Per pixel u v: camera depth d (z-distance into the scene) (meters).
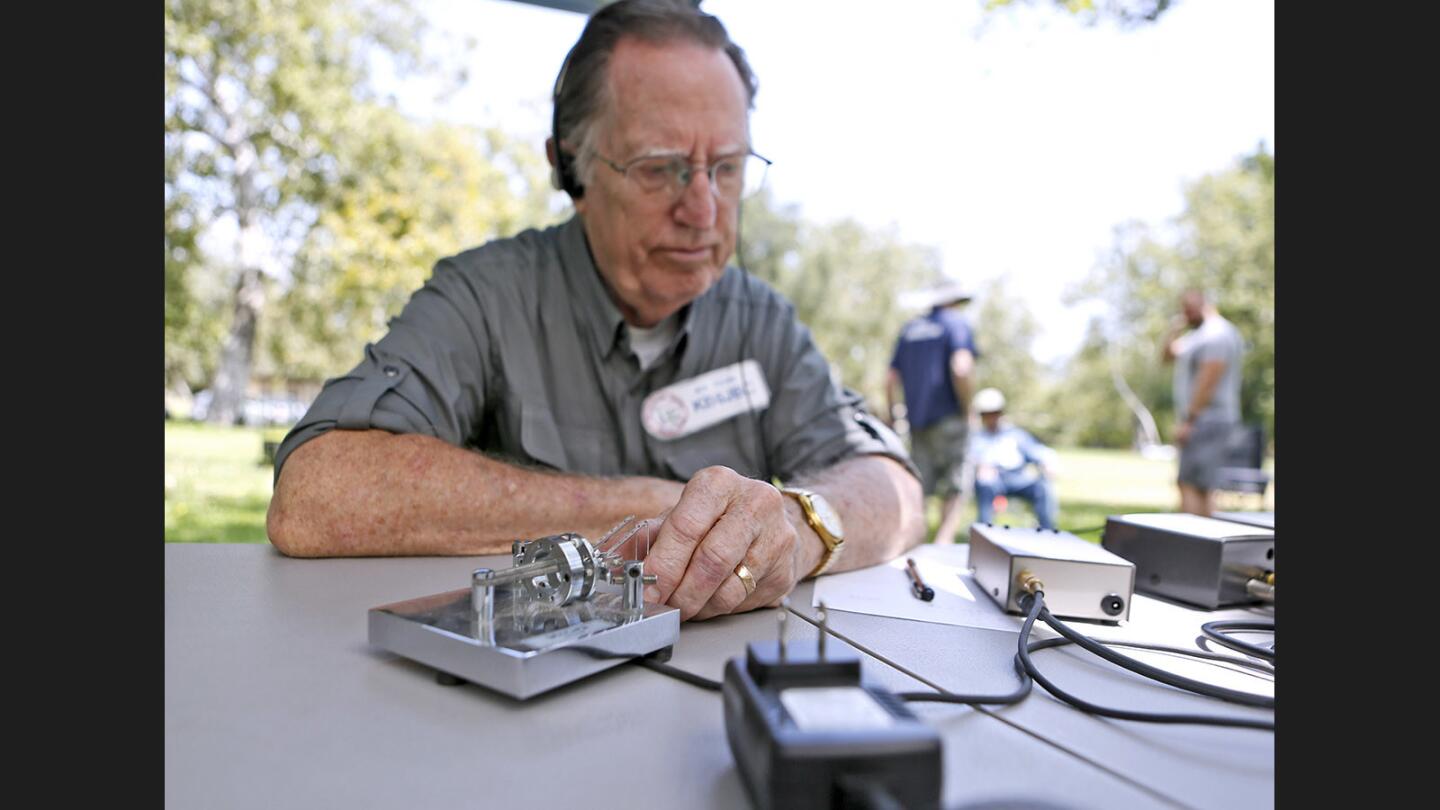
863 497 1.10
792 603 0.81
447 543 0.99
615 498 1.07
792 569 0.77
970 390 4.51
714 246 1.49
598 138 1.41
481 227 10.44
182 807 0.37
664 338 1.60
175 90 9.91
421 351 1.26
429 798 0.38
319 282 10.77
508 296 1.47
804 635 0.69
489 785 0.40
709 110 1.41
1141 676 0.60
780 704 0.36
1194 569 0.86
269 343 11.76
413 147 10.21
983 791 0.40
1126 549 0.95
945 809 0.28
